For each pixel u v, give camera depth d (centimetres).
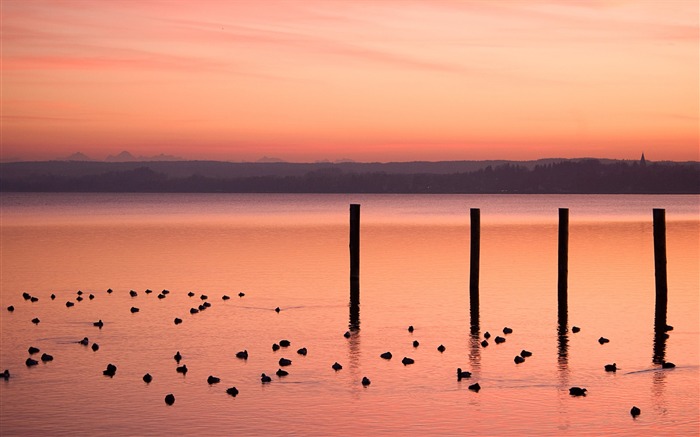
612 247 7306
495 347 3262
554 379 2789
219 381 2784
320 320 3838
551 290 4725
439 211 16275
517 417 2394
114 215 14312
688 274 5384
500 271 5594
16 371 2917
